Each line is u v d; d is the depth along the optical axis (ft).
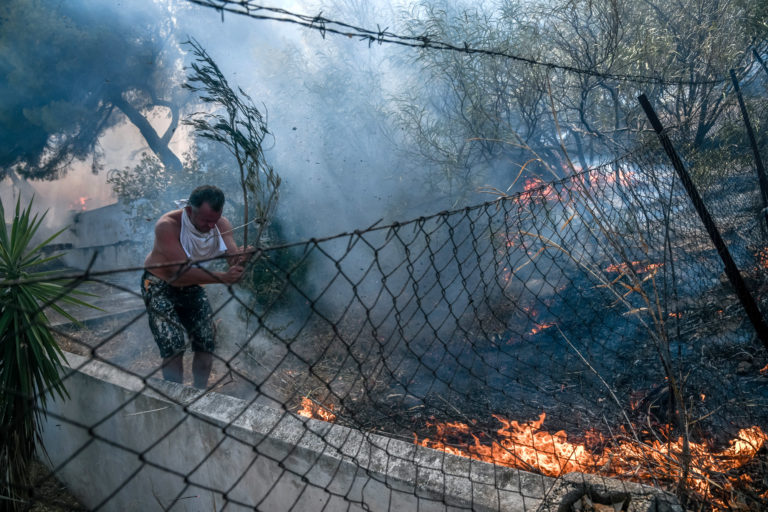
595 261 12.31
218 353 14.87
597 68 21.20
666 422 9.98
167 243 10.94
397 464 6.53
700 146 22.90
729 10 22.17
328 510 6.87
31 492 3.87
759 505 6.82
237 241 20.58
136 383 9.06
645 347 12.89
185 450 8.30
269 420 7.55
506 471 6.38
